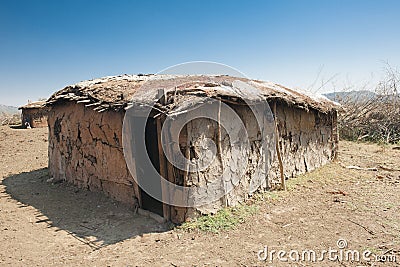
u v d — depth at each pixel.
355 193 6.23
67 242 4.47
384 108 13.84
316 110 7.91
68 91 6.96
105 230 4.80
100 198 6.12
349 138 13.82
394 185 6.72
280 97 6.31
